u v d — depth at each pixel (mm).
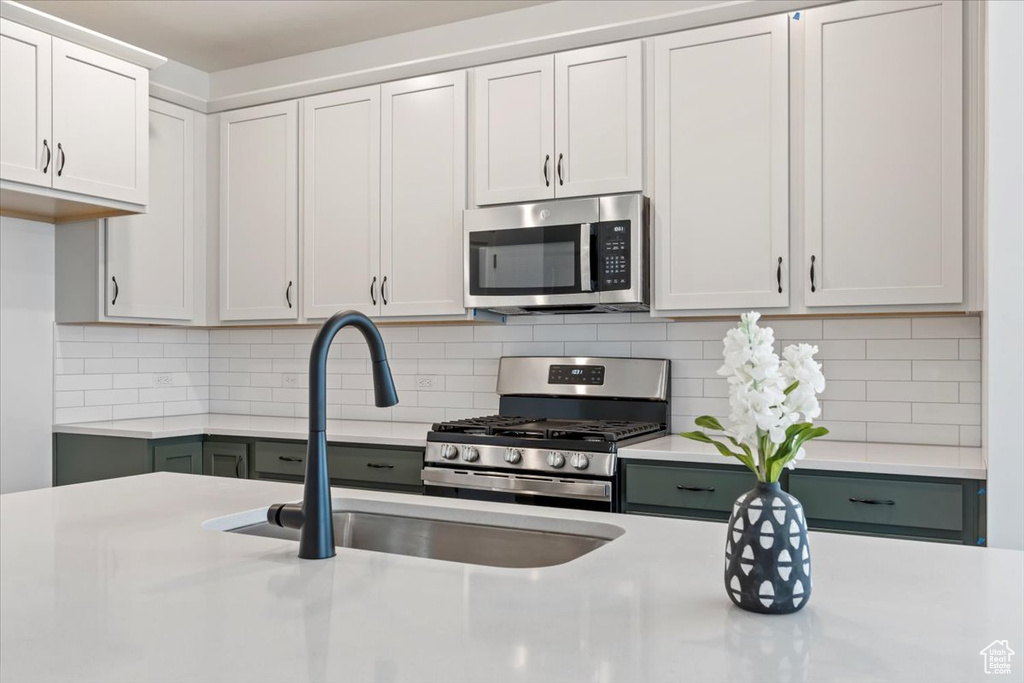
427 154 3490
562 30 3459
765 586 1012
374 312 3613
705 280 2955
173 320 3912
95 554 1331
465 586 1147
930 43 2617
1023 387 2227
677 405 3328
